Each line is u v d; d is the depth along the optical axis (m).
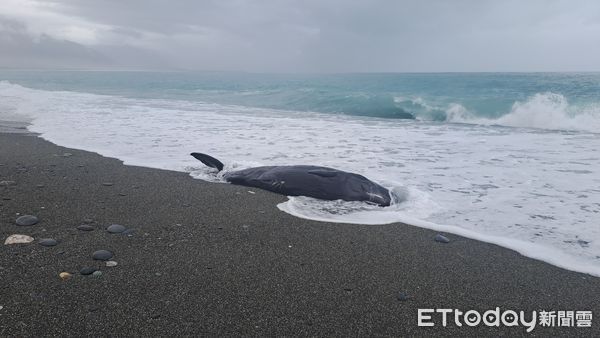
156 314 3.35
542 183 7.40
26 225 5.06
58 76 56.88
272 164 8.51
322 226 5.46
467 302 3.74
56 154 9.19
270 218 5.68
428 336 3.23
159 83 39.59
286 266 4.30
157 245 4.68
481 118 17.72
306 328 3.27
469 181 7.54
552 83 28.28
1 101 19.34
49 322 3.18
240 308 3.49
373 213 6.00
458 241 5.07
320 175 6.84
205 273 4.07
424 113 19.11
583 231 5.31
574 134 13.47
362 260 4.51
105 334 3.07
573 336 3.28
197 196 6.53
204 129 12.90
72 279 3.82
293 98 24.02
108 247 4.55
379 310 3.56
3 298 3.47
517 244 4.98
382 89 28.25
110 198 6.27
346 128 13.84
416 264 4.45
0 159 8.62
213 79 49.59
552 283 4.11
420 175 7.91
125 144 10.38
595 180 7.59
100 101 21.84
